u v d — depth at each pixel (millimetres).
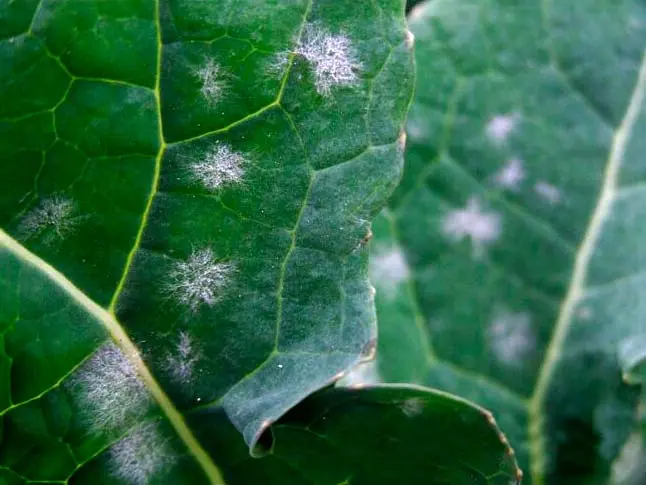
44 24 166
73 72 167
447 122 207
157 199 171
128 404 175
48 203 169
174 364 174
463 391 199
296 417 169
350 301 167
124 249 172
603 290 203
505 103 209
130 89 168
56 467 174
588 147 210
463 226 205
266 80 169
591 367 200
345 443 172
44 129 167
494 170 207
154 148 170
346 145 169
